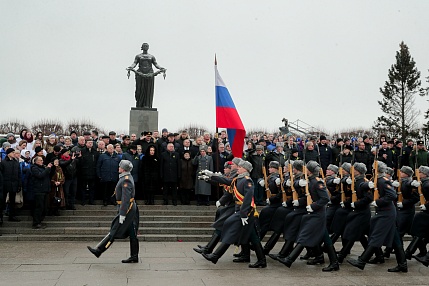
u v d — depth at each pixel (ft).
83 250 36.35
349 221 33.22
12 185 42.09
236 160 32.04
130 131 69.82
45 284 25.67
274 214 34.78
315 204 30.63
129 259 31.71
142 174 48.78
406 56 156.97
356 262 31.07
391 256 37.01
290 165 33.47
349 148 53.21
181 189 49.98
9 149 42.50
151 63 71.56
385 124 153.07
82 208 46.70
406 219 35.01
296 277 28.78
